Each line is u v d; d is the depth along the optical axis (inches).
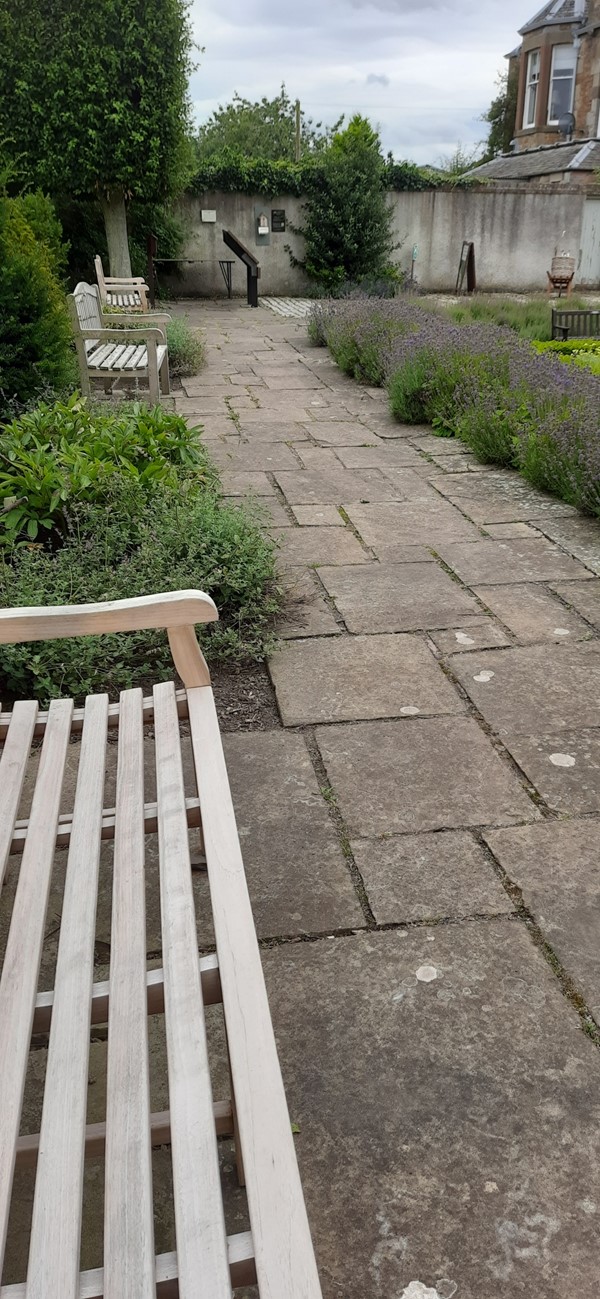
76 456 169.2
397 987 78.4
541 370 275.0
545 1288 56.2
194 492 176.2
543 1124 66.4
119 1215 41.3
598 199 828.6
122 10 496.1
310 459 254.7
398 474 240.5
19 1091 47.3
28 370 245.6
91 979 55.2
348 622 149.9
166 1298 39.8
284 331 533.3
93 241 639.8
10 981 55.0
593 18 1159.6
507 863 93.1
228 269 745.6
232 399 333.4
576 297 679.7
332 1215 60.6
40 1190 42.7
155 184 548.7
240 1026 49.4
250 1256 39.5
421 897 88.7
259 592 151.3
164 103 523.5
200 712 82.7
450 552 182.2
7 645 126.1
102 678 126.3
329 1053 72.4
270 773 109.0
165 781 73.6
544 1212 60.6
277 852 95.3
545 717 120.7
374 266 769.6
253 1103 44.9
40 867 64.7
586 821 99.7
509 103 1610.5
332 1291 56.2
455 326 389.1
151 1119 51.4
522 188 806.5
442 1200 61.4
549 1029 74.3
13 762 77.0
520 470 237.8
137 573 145.0
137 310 430.0
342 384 365.4
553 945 82.7
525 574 170.7
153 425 203.3
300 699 125.6
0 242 242.8
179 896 60.6
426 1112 67.4
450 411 283.4
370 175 743.7
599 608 155.4
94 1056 72.0
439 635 145.2
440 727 118.5
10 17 491.8
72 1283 38.9
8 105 512.1
